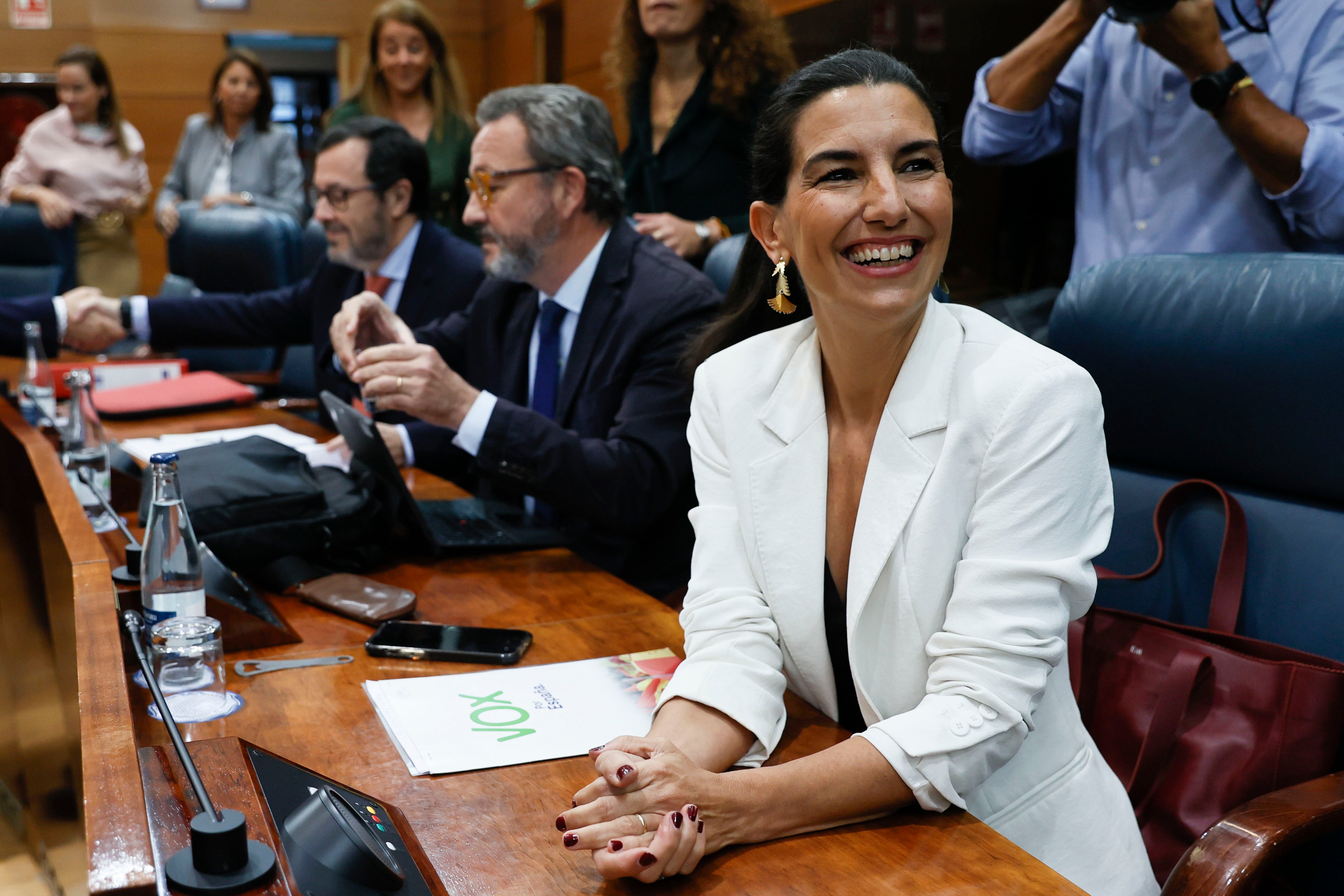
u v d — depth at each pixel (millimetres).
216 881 743
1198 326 1408
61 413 2736
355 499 1693
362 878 803
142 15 7281
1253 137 1713
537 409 2166
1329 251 1781
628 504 1831
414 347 1744
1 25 7000
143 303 3115
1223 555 1370
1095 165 2098
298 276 3961
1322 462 1312
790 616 1165
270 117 5340
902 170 1065
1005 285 2461
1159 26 1720
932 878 884
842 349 1158
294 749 1092
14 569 2141
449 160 3842
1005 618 1008
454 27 7465
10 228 5125
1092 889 1129
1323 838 1229
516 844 927
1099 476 1049
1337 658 1271
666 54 2988
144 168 5688
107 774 791
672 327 1944
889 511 1099
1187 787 1266
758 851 927
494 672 1285
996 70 2115
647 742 959
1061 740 1153
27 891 1957
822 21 3230
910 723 991
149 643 1229
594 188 2043
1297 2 1811
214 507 1569
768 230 1223
